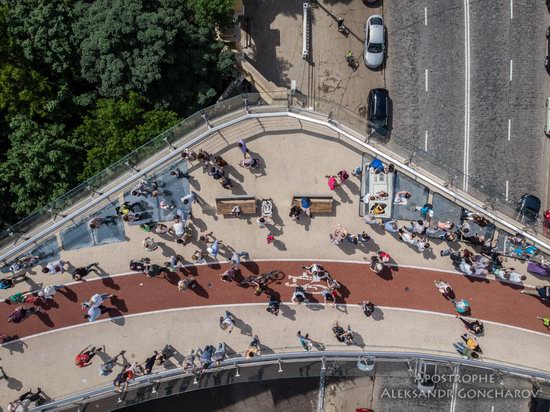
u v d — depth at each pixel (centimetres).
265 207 3206
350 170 3231
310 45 3941
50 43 3312
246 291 3288
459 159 3872
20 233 3139
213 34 3512
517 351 3319
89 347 3253
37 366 3244
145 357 3266
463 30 3888
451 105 3878
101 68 3303
